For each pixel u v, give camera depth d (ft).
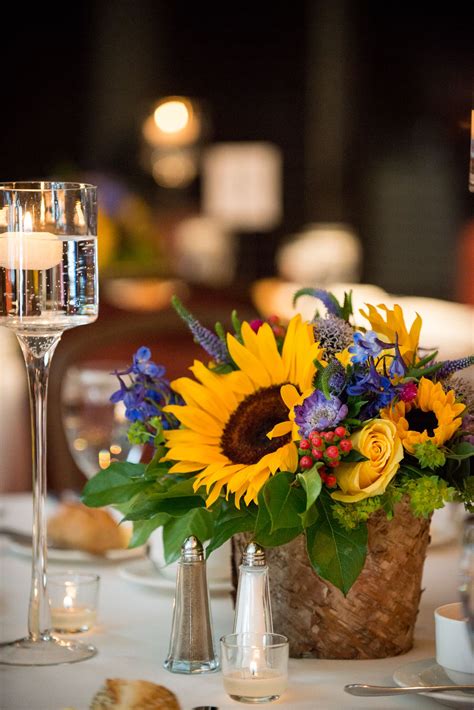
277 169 26.21
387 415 3.48
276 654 3.28
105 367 8.82
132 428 3.91
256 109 26.22
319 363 3.55
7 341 11.43
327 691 3.36
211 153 26.14
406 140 25.94
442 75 25.77
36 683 3.46
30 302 3.75
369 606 3.63
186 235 24.11
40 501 3.93
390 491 3.43
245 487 3.48
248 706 3.23
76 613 4.05
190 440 3.67
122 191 22.40
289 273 22.94
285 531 3.41
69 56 26.04
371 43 25.99
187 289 12.43
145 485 3.81
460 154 25.43
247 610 3.52
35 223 3.74
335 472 3.42
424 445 3.38
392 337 3.73
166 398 3.92
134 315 7.89
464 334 14.30
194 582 3.61
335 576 3.37
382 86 26.07
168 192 25.94
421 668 3.48
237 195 25.72
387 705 3.26
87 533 5.19
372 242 25.99
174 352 9.02
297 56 26.21
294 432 3.47
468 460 3.53
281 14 26.08
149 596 4.58
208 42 26.14
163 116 25.79
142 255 19.30
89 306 3.82
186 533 3.80
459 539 5.21
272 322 3.99
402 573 3.64
